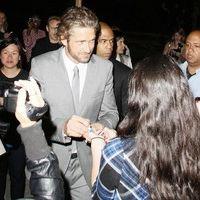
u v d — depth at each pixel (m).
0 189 3.72
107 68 2.90
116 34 4.80
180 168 1.48
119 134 1.58
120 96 3.67
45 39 6.07
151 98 1.48
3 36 6.56
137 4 20.05
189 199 1.50
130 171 1.51
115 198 1.58
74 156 2.88
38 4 16.89
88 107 2.81
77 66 2.78
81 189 2.96
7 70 3.68
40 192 1.34
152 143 1.47
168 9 17.81
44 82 2.75
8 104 1.49
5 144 3.47
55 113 2.77
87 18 2.55
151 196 1.49
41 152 1.36
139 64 1.54
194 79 3.66
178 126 1.46
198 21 17.00
